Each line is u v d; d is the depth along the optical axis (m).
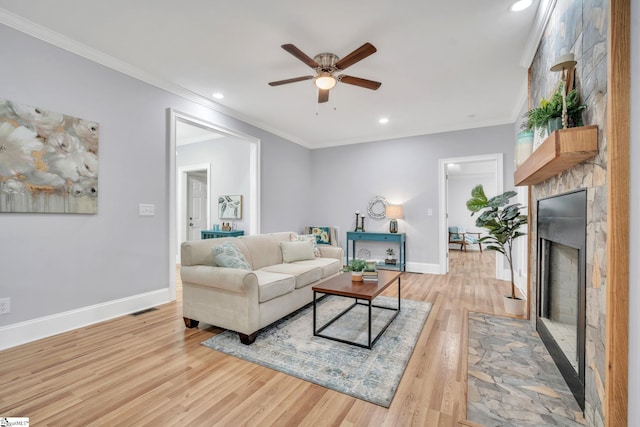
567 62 1.48
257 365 1.97
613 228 1.12
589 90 1.40
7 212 2.20
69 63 2.54
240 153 5.50
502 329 2.57
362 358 2.06
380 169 5.56
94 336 2.42
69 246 2.55
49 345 2.25
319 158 6.21
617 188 1.11
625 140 1.10
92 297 2.70
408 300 3.44
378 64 2.90
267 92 3.61
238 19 2.26
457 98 3.75
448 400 1.61
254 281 2.29
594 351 1.33
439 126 4.94
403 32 2.40
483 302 3.38
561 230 1.78
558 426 1.41
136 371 1.90
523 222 2.95
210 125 3.94
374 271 2.71
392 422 1.44
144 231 3.12
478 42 2.54
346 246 5.88
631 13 1.08
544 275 2.27
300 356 2.09
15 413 1.50
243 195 5.46
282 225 5.45
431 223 5.10
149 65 2.97
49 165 2.41
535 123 1.77
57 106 2.47
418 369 1.93
